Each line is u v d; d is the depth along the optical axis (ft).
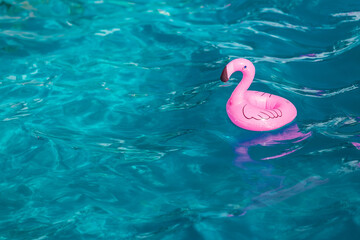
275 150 13.53
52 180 12.96
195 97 15.99
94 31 19.77
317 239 10.77
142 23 20.29
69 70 17.56
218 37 19.25
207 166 13.19
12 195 12.51
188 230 11.23
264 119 14.03
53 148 14.05
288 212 11.57
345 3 20.90
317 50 18.16
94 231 11.37
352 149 13.42
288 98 15.66
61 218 11.76
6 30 19.79
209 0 21.89
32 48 18.79
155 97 16.12
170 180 12.82
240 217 11.52
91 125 14.98
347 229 10.97
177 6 21.54
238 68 14.07
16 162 13.58
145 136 14.44
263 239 10.90
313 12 20.45
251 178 12.67
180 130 14.60
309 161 13.07
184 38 19.26
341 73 16.85
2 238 11.21
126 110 15.57
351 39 18.53
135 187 12.65
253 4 21.31
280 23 19.86
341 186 12.23
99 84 16.83
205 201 12.09
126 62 17.97
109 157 13.67
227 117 14.97
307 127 14.33
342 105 15.29
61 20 20.54
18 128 14.82
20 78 17.13
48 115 15.39
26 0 21.83
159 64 17.80
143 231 11.31
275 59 17.74
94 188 12.66
